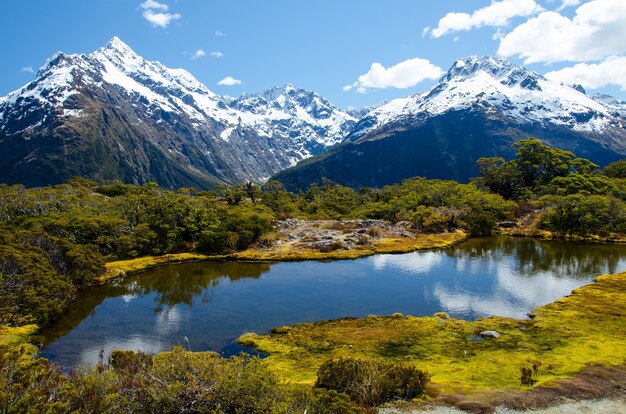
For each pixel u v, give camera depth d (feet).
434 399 80.64
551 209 338.54
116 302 171.01
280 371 103.24
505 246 292.61
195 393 64.90
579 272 214.48
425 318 143.33
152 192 366.63
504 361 104.12
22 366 65.51
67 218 248.11
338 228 341.41
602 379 89.71
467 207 366.63
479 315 151.84
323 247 271.49
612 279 187.93
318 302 170.09
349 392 81.41
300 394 70.08
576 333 122.62
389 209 399.44
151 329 140.67
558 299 160.76
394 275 212.23
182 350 71.51
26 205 284.00
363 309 161.17
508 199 454.81
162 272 223.51
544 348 112.47
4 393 54.34
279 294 181.47
